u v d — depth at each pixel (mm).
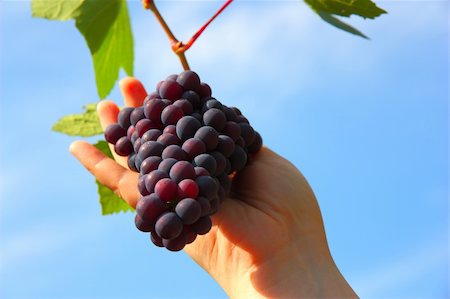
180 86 541
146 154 505
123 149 550
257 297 565
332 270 589
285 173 628
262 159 644
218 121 519
